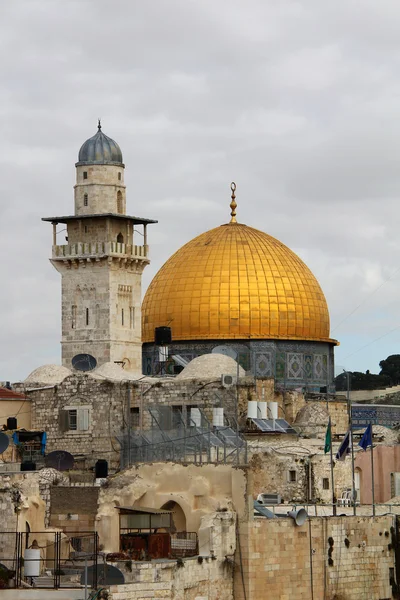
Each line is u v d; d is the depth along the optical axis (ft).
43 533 371.35
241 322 590.96
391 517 414.41
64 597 330.13
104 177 571.69
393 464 484.33
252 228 618.85
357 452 473.67
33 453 472.44
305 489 448.24
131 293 577.43
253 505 394.11
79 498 406.21
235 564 382.22
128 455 453.58
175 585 358.43
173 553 379.96
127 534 378.94
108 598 336.08
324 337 608.19
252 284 594.24
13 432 471.21
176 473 396.78
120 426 489.26
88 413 495.00
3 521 365.81
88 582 340.59
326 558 397.19
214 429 443.73
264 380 496.23
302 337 597.11
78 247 570.46
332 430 513.45
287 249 613.93
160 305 598.75
